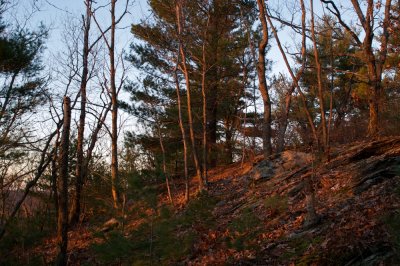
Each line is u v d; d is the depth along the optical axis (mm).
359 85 22578
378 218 8141
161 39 21891
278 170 16250
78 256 12797
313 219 9414
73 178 20453
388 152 12320
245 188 15656
